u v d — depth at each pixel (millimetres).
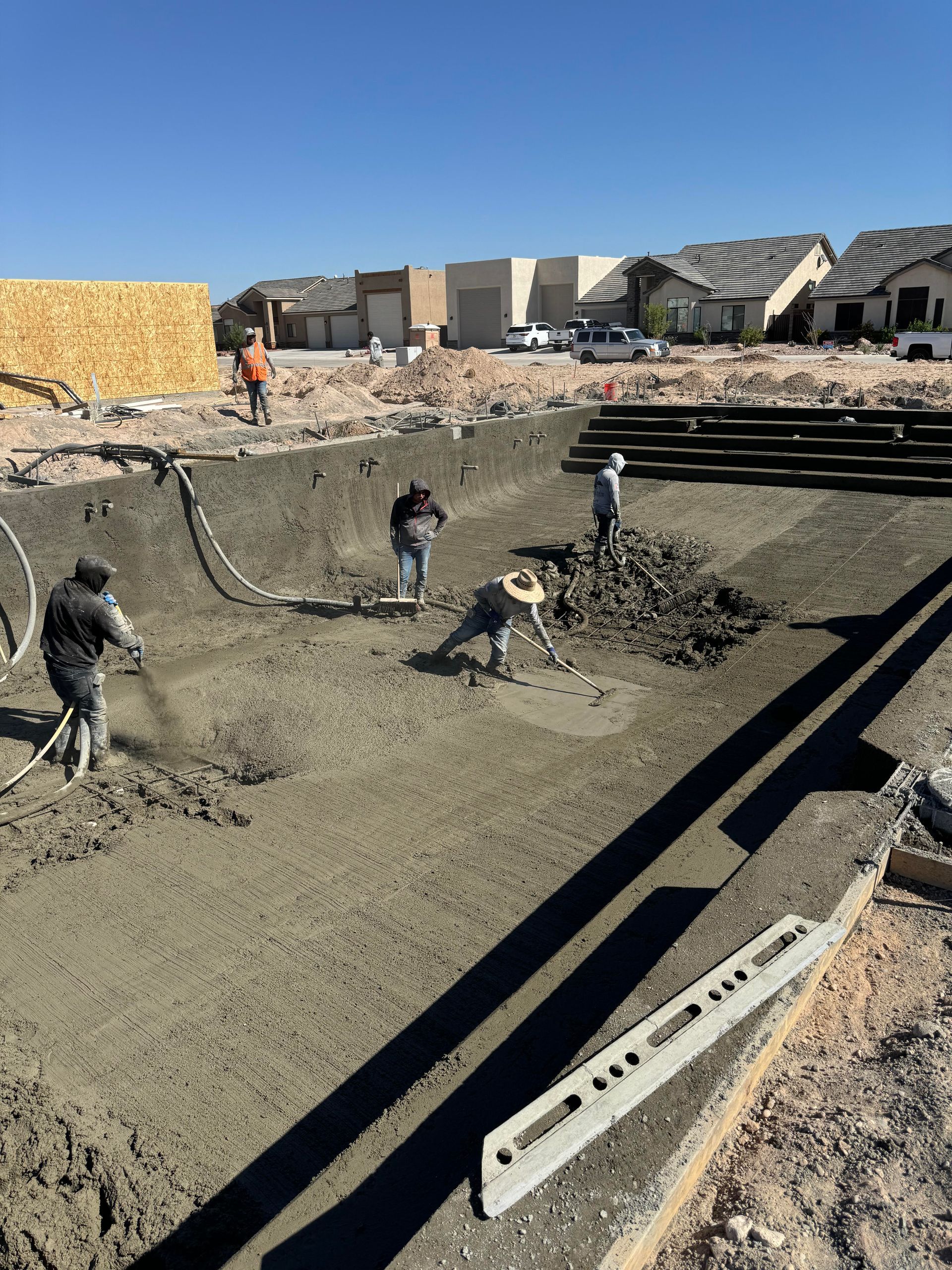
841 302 39344
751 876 3910
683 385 21234
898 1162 2578
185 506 10469
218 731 7371
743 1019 3020
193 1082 3994
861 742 5051
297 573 11961
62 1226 3367
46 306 18109
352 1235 2859
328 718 7547
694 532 13133
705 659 8898
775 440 15516
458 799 6363
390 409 19391
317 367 35812
